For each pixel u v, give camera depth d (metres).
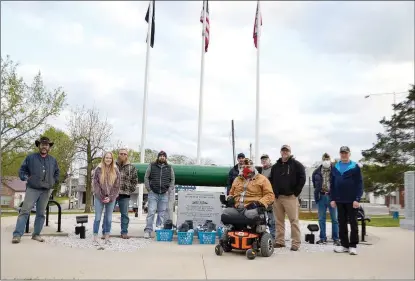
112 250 6.96
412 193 10.56
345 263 6.13
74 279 4.96
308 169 35.25
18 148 25.59
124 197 8.60
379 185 28.09
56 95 26.05
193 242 8.11
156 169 8.77
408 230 10.33
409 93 28.64
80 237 8.29
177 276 5.12
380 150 29.05
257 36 14.84
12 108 24.39
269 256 6.66
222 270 5.51
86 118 34.88
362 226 8.59
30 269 5.44
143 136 14.01
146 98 14.12
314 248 7.69
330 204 7.69
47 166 7.62
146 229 8.69
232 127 31.09
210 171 10.30
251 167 7.21
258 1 15.09
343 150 7.32
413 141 28.02
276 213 7.89
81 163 36.47
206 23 15.17
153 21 14.66
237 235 6.68
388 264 6.07
